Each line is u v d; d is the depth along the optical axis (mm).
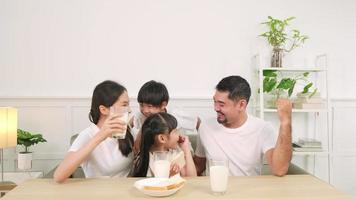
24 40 2936
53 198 1201
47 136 2984
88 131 1662
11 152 2975
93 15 2971
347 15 3131
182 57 3041
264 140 1878
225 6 3049
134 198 1200
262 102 2795
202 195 1238
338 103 3170
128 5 2990
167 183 1276
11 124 2316
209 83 3066
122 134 1421
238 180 1457
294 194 1251
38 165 3012
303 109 2830
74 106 2988
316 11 3107
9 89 2943
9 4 2912
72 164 1381
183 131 2398
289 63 3111
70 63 2973
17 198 1203
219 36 3057
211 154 1953
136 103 3008
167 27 3021
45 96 2941
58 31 2953
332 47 3137
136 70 3016
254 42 3076
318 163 3186
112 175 1719
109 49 2992
